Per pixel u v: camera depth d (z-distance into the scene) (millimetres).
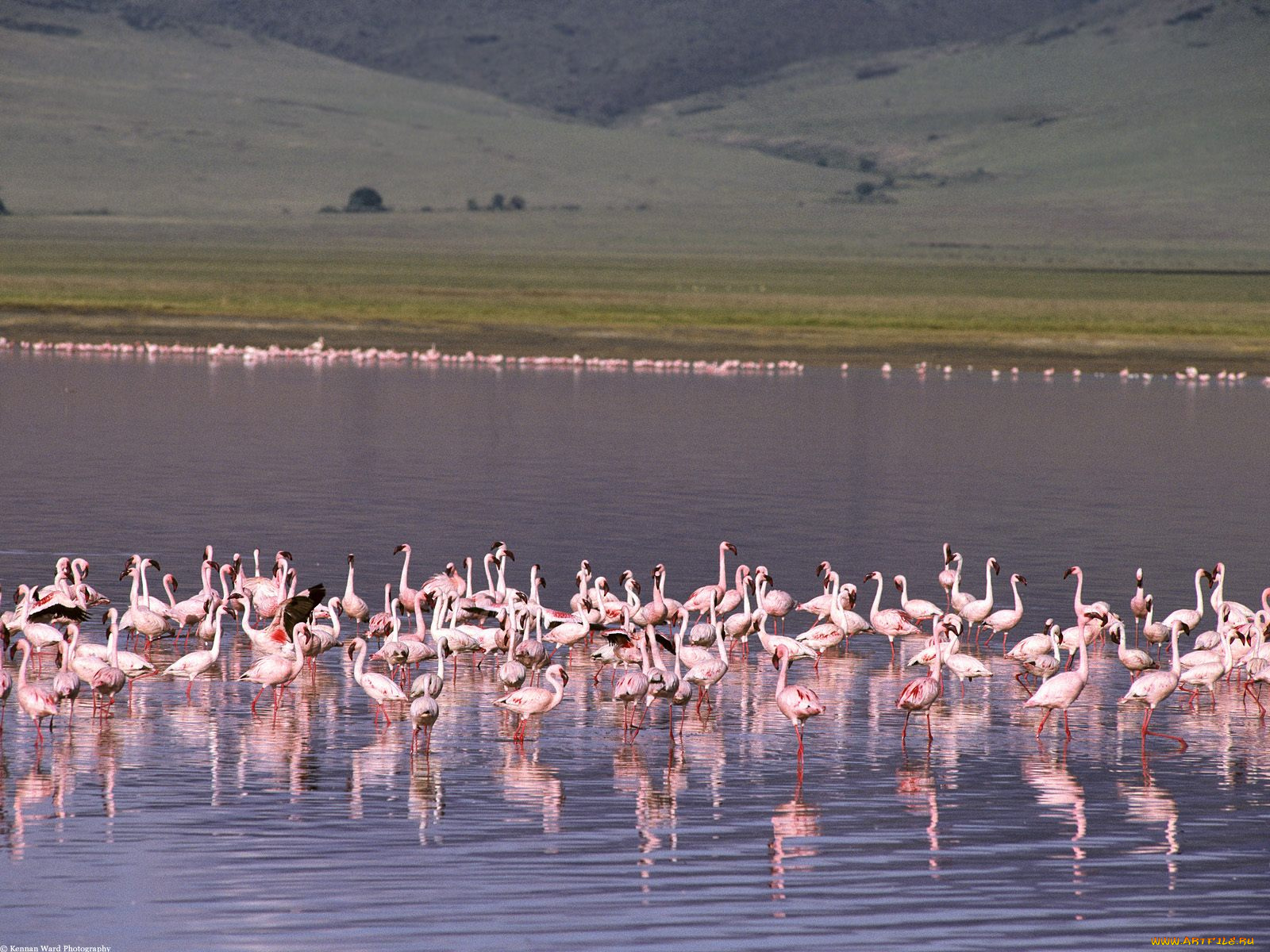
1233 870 17891
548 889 17094
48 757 21312
